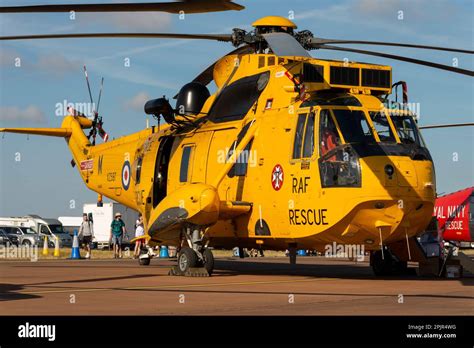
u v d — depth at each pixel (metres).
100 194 25.59
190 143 19.61
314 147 15.83
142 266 23.48
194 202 16.88
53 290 13.76
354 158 15.30
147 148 21.64
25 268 21.89
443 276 17.58
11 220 64.38
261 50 18.38
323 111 15.95
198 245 17.62
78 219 79.94
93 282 15.77
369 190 15.11
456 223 31.47
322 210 15.55
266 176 16.92
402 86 16.78
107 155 24.66
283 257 35.16
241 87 18.52
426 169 15.62
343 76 16.28
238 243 18.53
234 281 15.96
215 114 19.19
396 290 13.58
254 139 17.44
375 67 16.66
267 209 16.86
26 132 26.66
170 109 19.67
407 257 18.02
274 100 17.27
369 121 15.90
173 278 16.95
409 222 15.68
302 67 16.25
